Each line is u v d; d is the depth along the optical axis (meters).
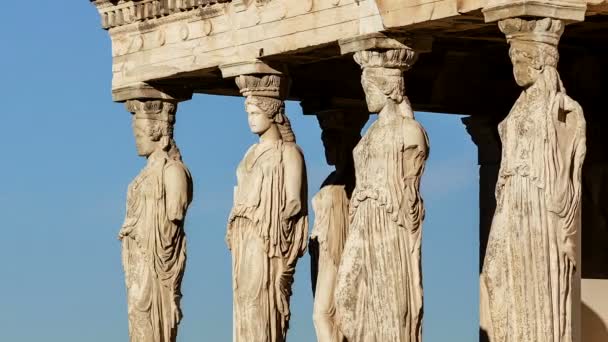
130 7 40.44
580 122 33.00
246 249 38.22
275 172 38.09
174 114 40.94
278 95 38.38
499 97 41.78
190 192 40.78
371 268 35.38
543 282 32.62
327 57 37.91
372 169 35.41
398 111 35.62
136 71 40.56
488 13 33.19
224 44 38.62
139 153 40.91
